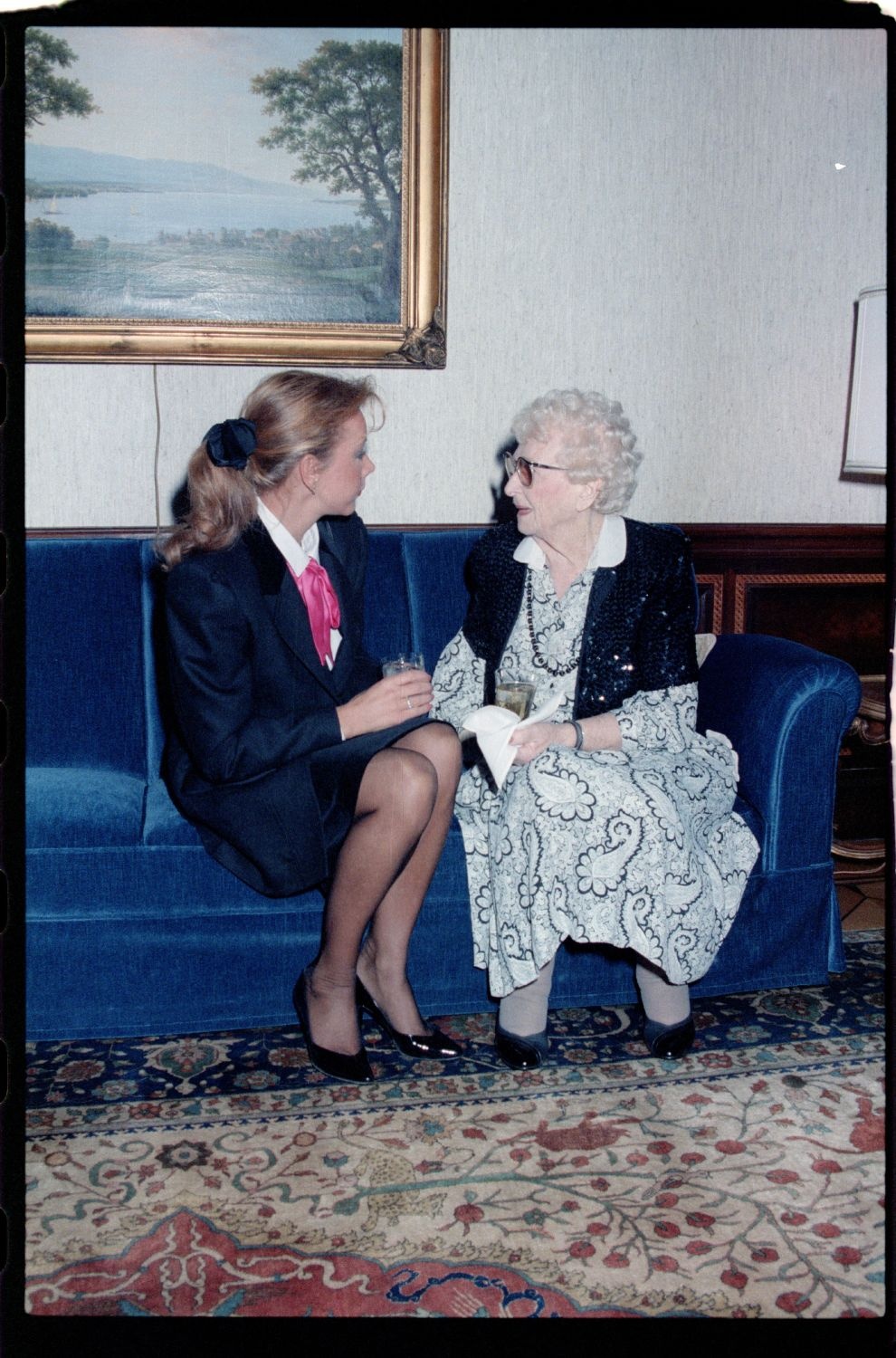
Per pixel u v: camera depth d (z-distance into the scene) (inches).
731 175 118.7
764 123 118.5
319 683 82.0
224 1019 85.2
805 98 118.8
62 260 106.7
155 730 100.9
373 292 112.0
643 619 84.3
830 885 92.6
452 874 85.7
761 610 127.0
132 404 110.3
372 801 76.8
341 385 81.4
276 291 110.5
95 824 82.5
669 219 118.2
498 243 114.8
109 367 109.5
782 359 123.6
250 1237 63.4
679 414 122.3
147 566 102.2
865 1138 73.5
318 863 78.1
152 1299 58.1
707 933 80.2
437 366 114.5
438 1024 89.7
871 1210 65.9
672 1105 77.4
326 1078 81.0
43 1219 64.9
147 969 83.3
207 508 79.9
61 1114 76.0
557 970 87.9
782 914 91.0
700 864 80.5
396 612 104.1
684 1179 68.9
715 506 125.3
